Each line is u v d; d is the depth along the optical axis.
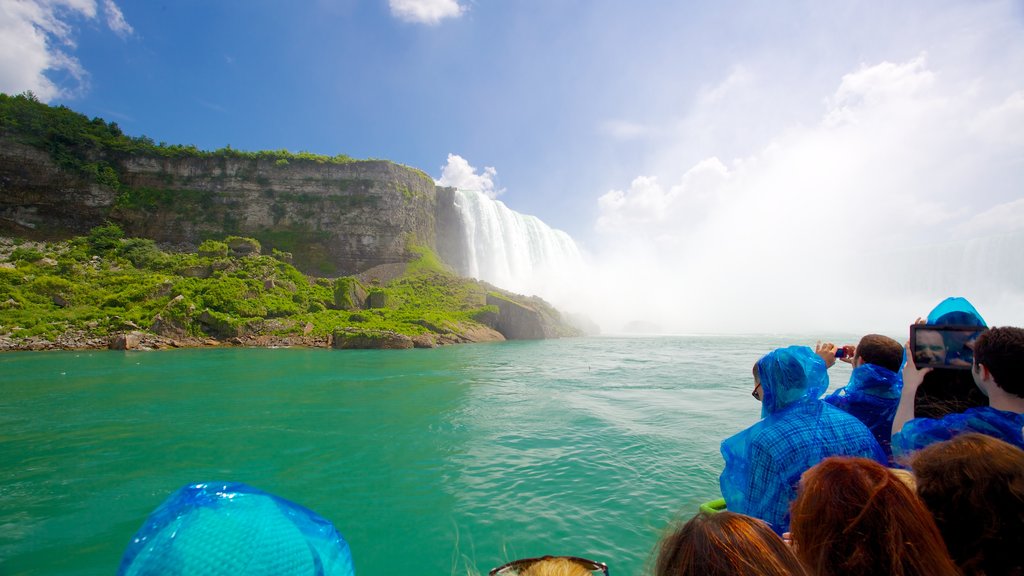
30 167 58.16
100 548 5.02
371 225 66.06
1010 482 1.64
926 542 1.52
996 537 1.62
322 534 1.57
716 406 12.23
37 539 5.21
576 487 6.57
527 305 49.75
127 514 5.88
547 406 12.33
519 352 30.22
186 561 1.13
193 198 63.09
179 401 13.15
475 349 32.94
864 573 1.50
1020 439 2.33
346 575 1.59
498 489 6.54
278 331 35.78
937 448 1.92
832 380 17.69
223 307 37.09
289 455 8.20
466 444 8.80
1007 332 2.48
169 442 9.02
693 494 6.27
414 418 11.00
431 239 72.88
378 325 37.59
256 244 53.00
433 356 27.27
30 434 9.62
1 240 53.38
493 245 74.25
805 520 1.71
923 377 3.08
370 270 62.41
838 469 1.74
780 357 3.14
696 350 31.70
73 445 8.84
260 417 11.17
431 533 5.27
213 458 8.03
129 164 62.62
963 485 1.71
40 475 7.23
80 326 32.75
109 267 49.53
